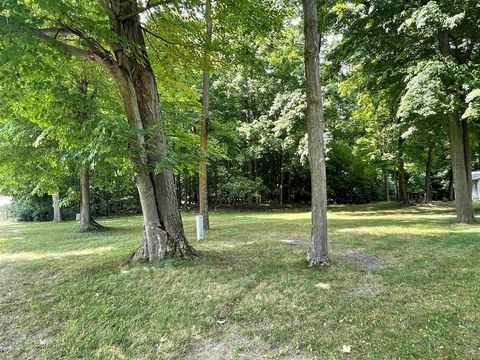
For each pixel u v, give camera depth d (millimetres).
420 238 7656
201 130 10445
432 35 9859
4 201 23172
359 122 21375
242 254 6254
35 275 5367
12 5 3826
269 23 6258
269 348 2945
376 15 9984
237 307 3789
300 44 15898
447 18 8141
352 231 9242
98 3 5090
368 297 3904
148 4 5332
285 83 19922
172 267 5098
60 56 4906
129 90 5277
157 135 5461
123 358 2941
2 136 10367
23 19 4059
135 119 5262
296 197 29156
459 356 2609
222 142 18594
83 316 3736
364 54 11109
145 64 5477
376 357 2674
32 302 4148
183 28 5641
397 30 9656
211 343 3098
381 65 11305
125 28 5254
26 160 10891
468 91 9273
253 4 5855
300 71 18562
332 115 19906
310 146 5445
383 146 20016
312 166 5414
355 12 10156
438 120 12117
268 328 3291
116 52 5242
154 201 5570
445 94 9070
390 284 4328
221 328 3357
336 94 19172
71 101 5613
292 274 4848
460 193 10625
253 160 24984
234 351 2934
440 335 2943
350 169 27859
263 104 22062
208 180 24156
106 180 13719
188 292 4230
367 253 6164
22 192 16734
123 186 15297
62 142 5602
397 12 9672
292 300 3893
